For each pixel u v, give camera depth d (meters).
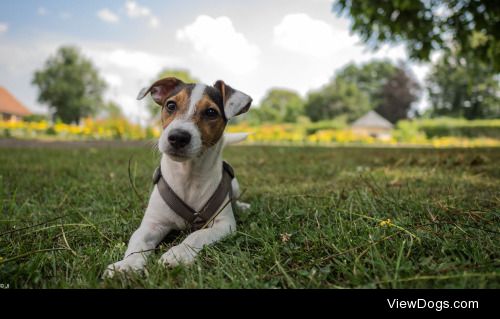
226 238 0.46
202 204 0.51
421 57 1.52
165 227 0.51
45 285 0.34
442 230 0.45
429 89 12.67
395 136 4.75
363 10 1.51
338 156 1.64
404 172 1.00
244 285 0.33
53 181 0.87
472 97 11.30
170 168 0.50
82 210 0.61
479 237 0.41
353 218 0.53
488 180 0.83
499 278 0.32
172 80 0.59
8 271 0.35
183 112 0.51
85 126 3.49
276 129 4.29
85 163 1.26
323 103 12.87
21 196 0.72
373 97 16.00
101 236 0.48
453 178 0.85
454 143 3.96
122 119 3.46
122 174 1.01
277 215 0.56
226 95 0.54
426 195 0.67
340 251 0.39
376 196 0.63
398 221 0.48
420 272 0.34
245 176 1.01
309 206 0.59
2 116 9.18
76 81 11.67
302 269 0.36
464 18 1.44
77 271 0.37
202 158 0.50
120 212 0.58
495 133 5.11
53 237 0.46
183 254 0.40
